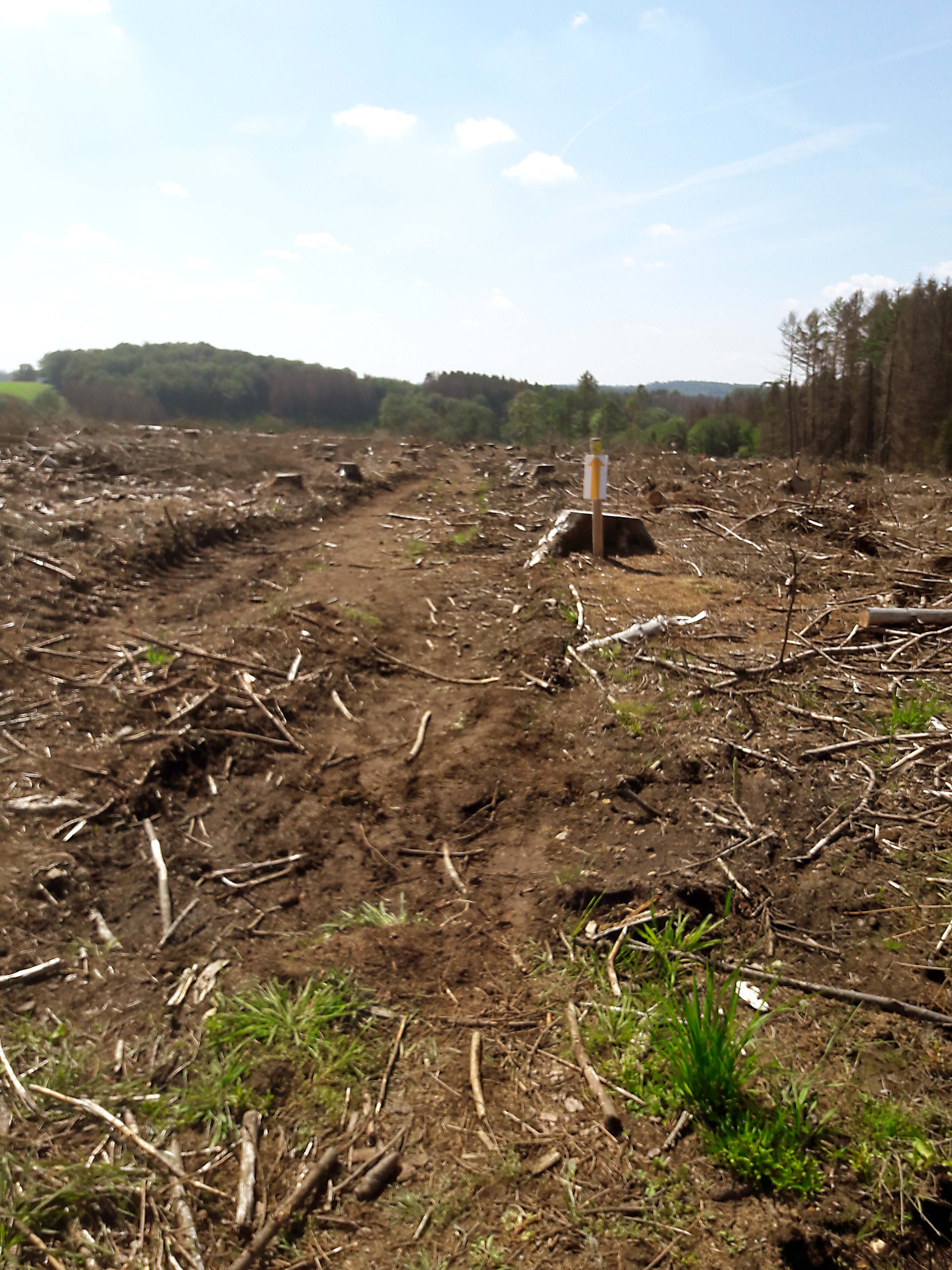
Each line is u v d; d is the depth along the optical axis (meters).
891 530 10.12
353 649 6.33
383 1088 2.60
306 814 4.23
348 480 14.11
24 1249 2.07
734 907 3.37
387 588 8.13
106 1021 2.81
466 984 3.05
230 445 16.62
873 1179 2.29
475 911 3.48
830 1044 2.73
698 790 4.14
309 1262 2.10
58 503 9.48
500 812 4.26
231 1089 2.56
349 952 3.16
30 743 4.48
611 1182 2.30
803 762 4.38
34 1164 2.24
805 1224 2.18
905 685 5.39
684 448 50.97
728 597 7.69
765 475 15.31
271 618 6.71
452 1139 2.44
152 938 3.24
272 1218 2.19
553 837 3.98
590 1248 2.13
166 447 14.56
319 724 5.26
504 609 7.44
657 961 3.14
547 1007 2.95
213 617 6.89
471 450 21.22
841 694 5.26
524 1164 2.37
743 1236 2.15
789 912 3.35
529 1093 2.60
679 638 6.35
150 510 9.50
